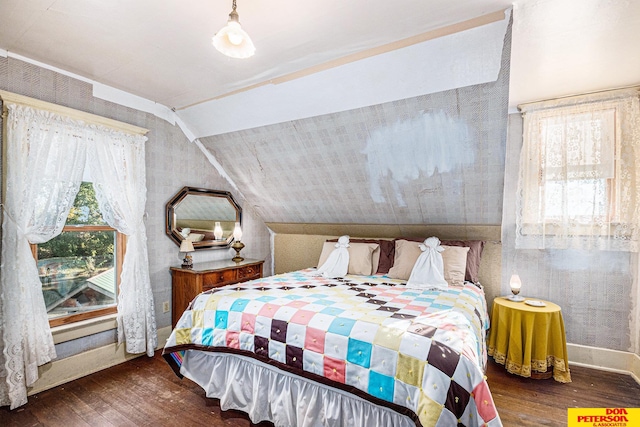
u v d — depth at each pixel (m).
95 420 1.90
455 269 2.68
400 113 2.40
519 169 2.76
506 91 2.06
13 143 2.06
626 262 2.48
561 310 2.70
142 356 2.81
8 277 2.03
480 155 2.48
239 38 1.34
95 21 1.74
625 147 2.37
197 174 3.45
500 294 2.97
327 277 2.96
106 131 2.54
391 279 2.90
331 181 3.26
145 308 2.79
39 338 2.16
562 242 2.60
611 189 2.43
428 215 3.17
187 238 3.27
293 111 2.70
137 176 2.76
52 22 1.75
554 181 2.61
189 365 2.20
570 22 1.61
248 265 3.48
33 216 2.13
